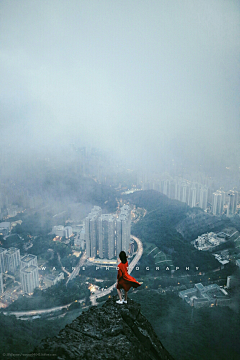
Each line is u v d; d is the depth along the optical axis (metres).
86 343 5.57
